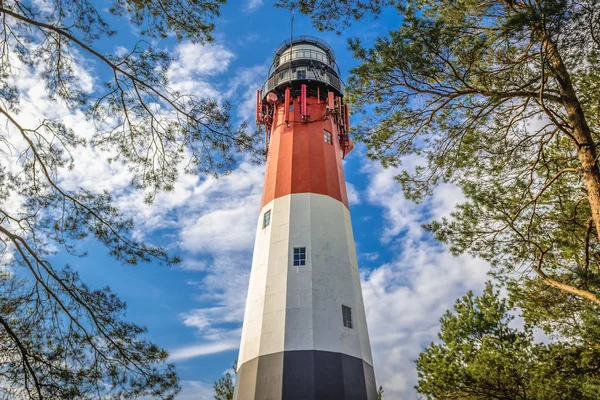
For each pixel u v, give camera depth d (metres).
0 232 11.71
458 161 16.67
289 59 36.06
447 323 27.94
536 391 16.53
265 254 26.97
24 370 10.95
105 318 12.11
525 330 24.47
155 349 12.34
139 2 12.50
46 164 12.59
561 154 17.97
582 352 16.53
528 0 14.22
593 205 13.54
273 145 32.16
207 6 12.68
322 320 23.91
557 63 14.76
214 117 12.96
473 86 15.38
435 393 19.17
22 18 11.04
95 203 12.84
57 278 11.95
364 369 23.64
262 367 22.69
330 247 26.80
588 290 14.91
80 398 11.30
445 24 15.23
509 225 16.73
